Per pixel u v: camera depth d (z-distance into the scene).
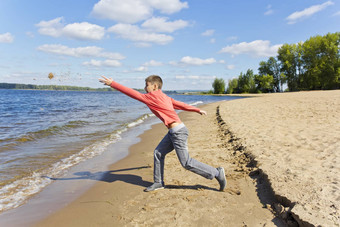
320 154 4.07
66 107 20.33
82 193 3.28
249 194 3.00
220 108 15.76
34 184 3.59
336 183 2.84
